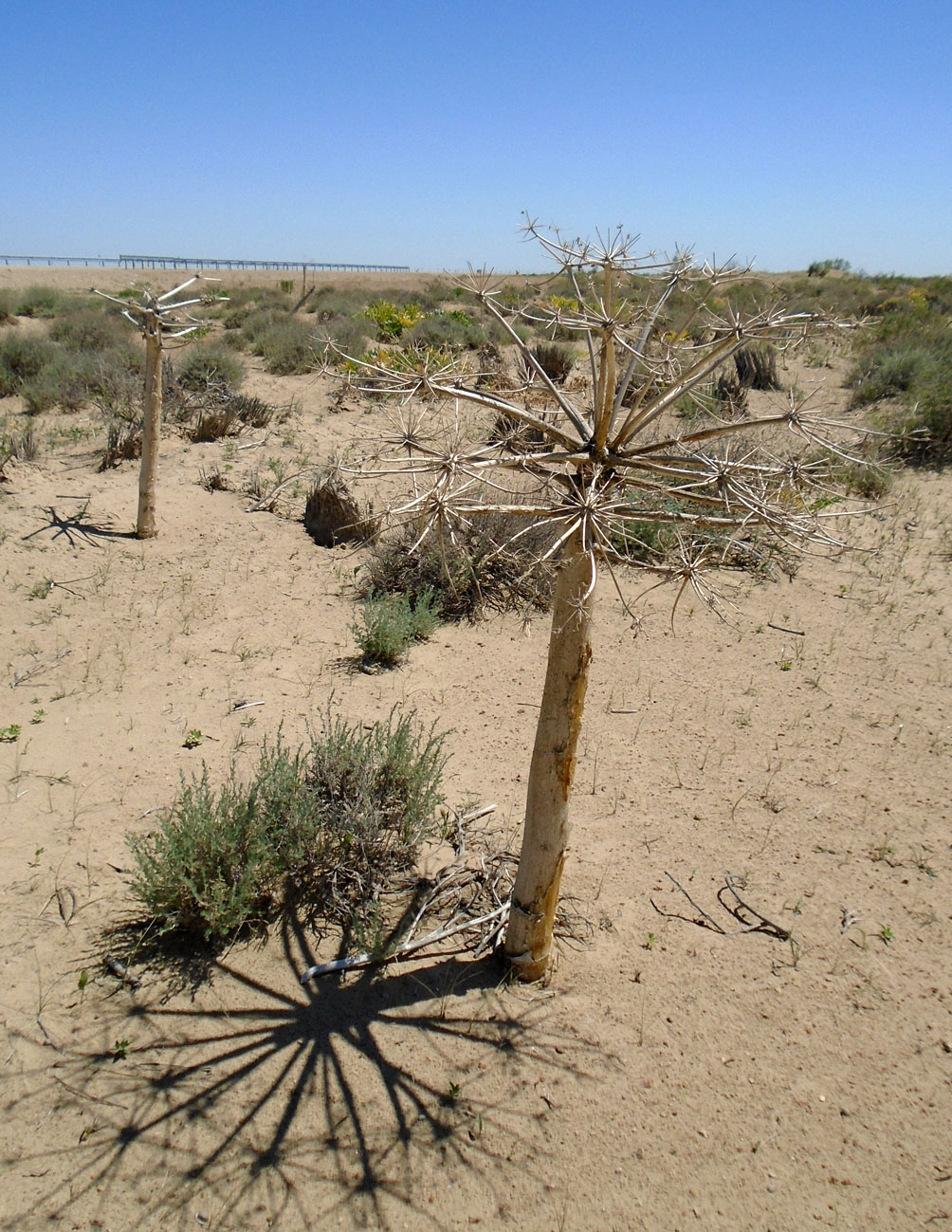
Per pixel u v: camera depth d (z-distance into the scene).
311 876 4.02
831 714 5.76
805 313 2.73
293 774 4.10
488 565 7.27
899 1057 3.29
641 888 4.14
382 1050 3.23
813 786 4.98
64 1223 2.61
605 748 5.31
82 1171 2.76
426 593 7.20
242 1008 3.39
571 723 3.04
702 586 2.39
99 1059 3.14
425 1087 3.10
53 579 7.25
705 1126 3.01
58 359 14.43
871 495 10.18
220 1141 2.88
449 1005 3.44
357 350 16.28
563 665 2.94
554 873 3.33
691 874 4.24
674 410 10.45
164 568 7.68
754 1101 3.10
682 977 3.62
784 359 17.67
